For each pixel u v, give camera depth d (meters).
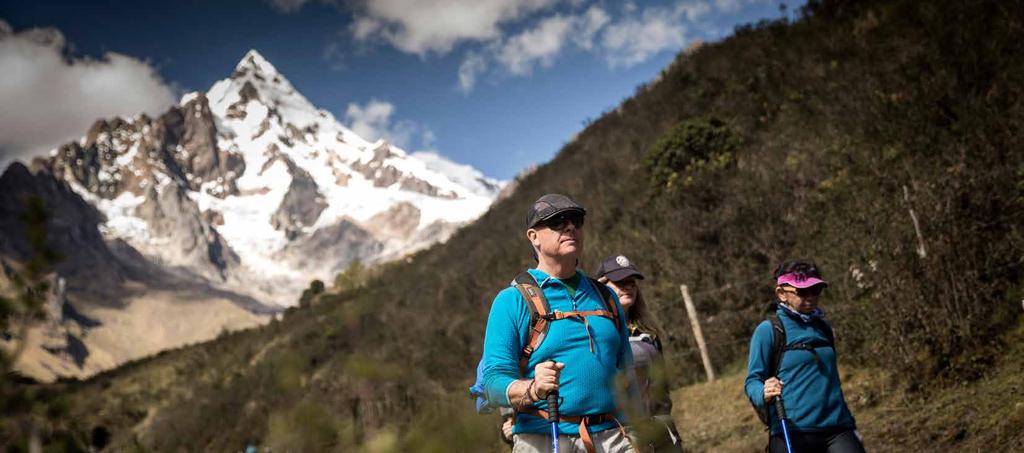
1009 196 7.98
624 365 3.04
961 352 6.91
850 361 8.60
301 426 1.25
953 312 7.04
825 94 15.99
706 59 26.52
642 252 14.15
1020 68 10.45
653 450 2.30
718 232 12.94
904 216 8.12
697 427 9.20
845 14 20.92
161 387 35.06
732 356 11.57
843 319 8.53
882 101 12.59
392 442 1.25
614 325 2.97
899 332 7.29
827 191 12.09
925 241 7.60
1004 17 12.38
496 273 18.41
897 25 16.69
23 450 0.89
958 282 7.16
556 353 2.84
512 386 2.70
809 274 4.12
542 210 2.96
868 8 19.77
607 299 3.05
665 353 12.32
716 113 20.89
